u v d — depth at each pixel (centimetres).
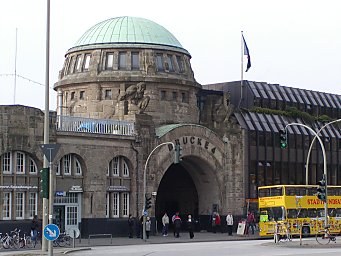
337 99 9538
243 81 8381
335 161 8994
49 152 3212
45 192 3203
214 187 7400
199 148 7125
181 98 7606
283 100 8631
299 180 8425
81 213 6088
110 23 7800
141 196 6494
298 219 6322
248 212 7281
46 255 4016
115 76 7388
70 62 7756
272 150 8056
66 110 7656
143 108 6756
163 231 6756
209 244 5441
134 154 6475
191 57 8019
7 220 5553
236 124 7688
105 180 6222
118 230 6306
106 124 6312
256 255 4003
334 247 4822
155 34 7688
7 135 5544
